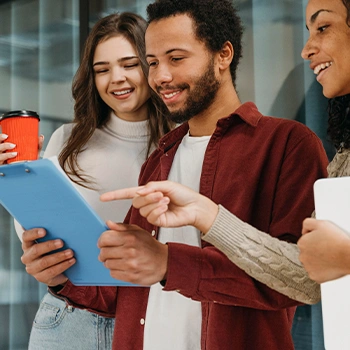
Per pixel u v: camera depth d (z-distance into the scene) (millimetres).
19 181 1218
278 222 1368
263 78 2504
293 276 1244
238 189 1418
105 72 2104
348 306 1018
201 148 1544
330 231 1016
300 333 2340
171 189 1193
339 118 1344
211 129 1547
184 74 1453
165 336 1473
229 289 1312
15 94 3447
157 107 2105
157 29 1473
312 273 1054
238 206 1399
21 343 3342
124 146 2123
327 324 1039
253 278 1306
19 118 1493
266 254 1233
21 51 3436
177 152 1602
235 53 1545
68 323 2031
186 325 1449
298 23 2455
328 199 1034
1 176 1224
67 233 1317
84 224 1266
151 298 1526
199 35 1455
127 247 1258
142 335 1515
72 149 2098
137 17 2129
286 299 1309
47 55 3348
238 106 1554
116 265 1273
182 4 1464
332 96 1271
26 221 1341
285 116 2455
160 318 1495
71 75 3258
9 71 3471
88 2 3188
